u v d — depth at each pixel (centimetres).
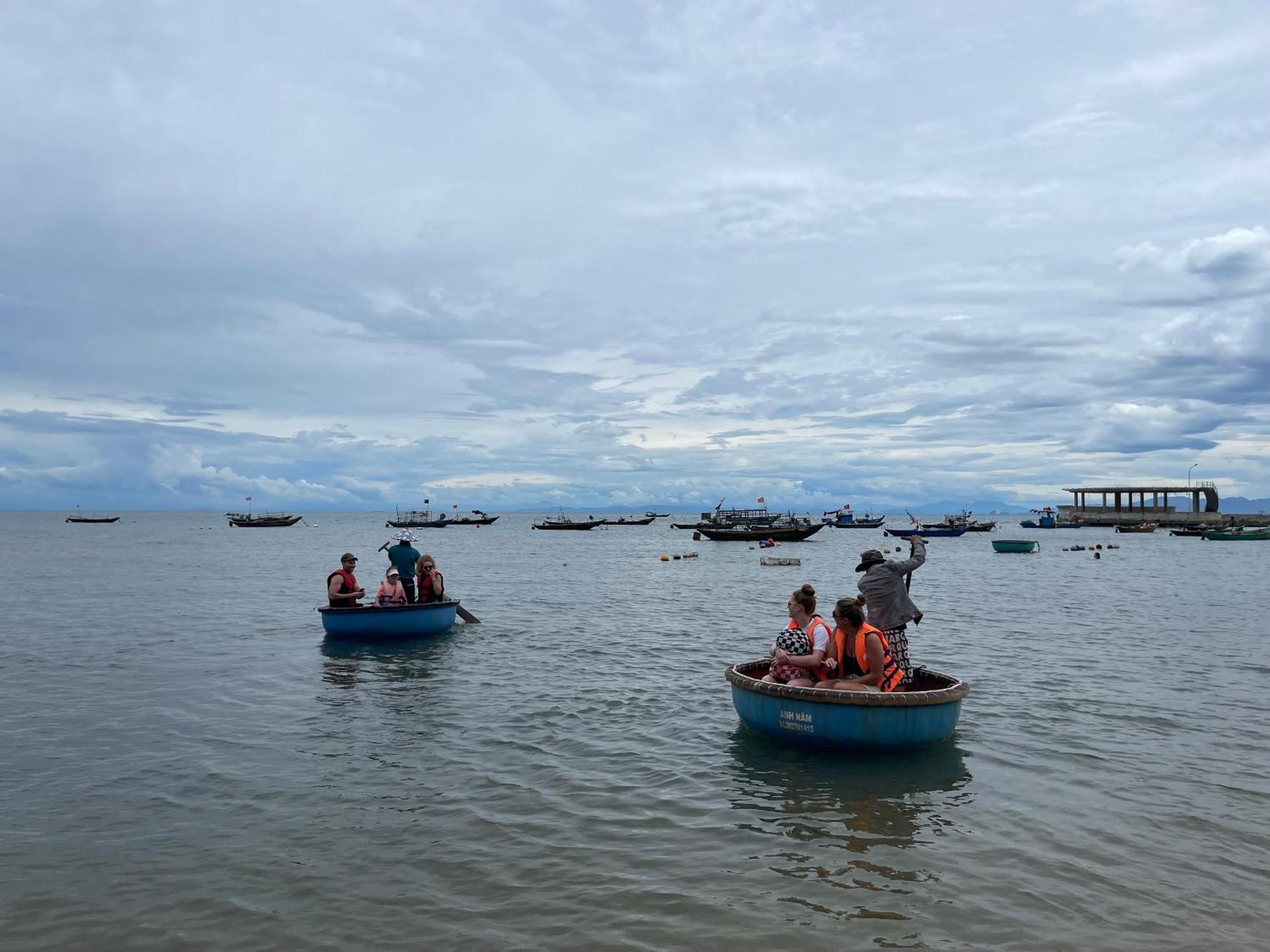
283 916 593
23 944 553
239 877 653
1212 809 802
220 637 1916
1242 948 548
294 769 926
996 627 2116
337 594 1889
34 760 961
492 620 2261
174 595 2931
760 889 632
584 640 1895
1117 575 4141
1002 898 618
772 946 550
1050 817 782
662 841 726
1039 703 1245
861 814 789
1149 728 1100
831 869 668
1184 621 2247
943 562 5534
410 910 601
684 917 590
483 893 627
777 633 2028
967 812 793
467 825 761
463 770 925
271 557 5612
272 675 1468
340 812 792
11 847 709
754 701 1047
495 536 11794
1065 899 616
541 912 597
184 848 709
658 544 8619
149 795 841
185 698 1283
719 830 751
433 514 17000
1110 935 564
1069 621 2236
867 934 565
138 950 547
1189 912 596
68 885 638
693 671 1522
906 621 1078
